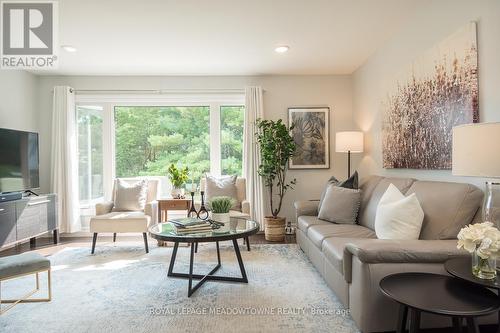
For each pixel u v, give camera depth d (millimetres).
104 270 2969
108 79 4590
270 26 3039
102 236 4406
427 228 2051
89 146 4648
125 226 3525
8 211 3229
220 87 4664
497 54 1899
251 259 3244
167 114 4762
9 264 2127
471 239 1424
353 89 4637
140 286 2570
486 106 1988
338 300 2266
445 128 2369
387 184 2893
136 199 3975
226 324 1949
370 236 2539
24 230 3457
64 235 4484
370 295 1730
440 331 1820
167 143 4773
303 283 2586
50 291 2316
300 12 2770
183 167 4738
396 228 2084
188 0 2531
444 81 2367
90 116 4648
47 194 4160
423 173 2762
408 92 2934
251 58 3932
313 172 4699
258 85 4680
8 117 3926
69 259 3324
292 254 3410
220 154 4758
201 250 3605
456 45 2219
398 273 1664
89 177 4648
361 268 1760
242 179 4254
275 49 3643
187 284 2598
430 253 1711
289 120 4676
